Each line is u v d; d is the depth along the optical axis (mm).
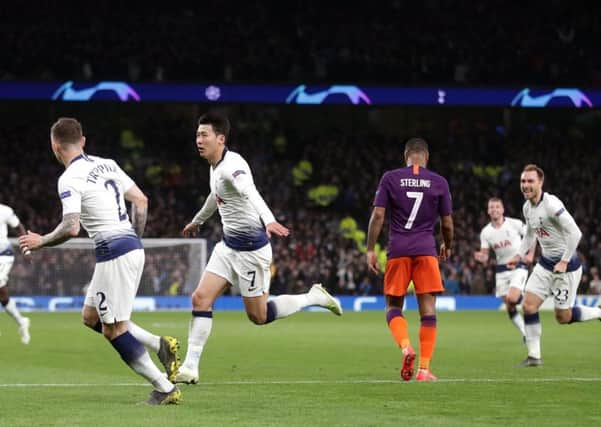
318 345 39719
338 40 90125
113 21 87188
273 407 20188
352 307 76312
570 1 93125
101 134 92000
